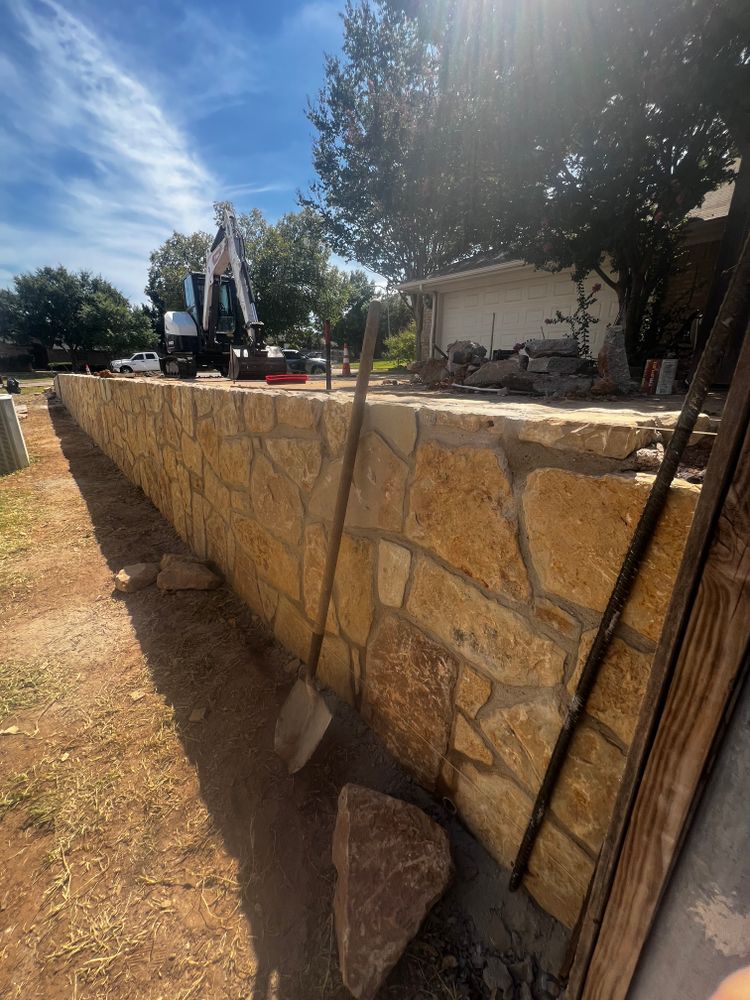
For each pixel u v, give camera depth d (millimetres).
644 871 753
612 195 5609
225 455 2682
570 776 1017
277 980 1120
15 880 1369
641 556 796
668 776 700
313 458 1845
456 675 1312
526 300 9250
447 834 1330
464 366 5234
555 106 5223
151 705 2035
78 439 8539
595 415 1067
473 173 6871
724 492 578
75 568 3396
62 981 1138
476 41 6238
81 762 1761
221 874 1363
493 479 1091
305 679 1866
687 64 4273
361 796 1316
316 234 14852
